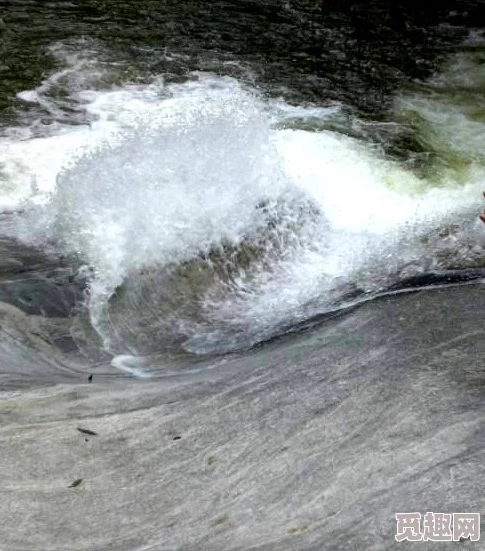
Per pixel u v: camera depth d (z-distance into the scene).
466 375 4.71
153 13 9.50
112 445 4.33
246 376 4.78
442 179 6.48
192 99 7.72
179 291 5.39
